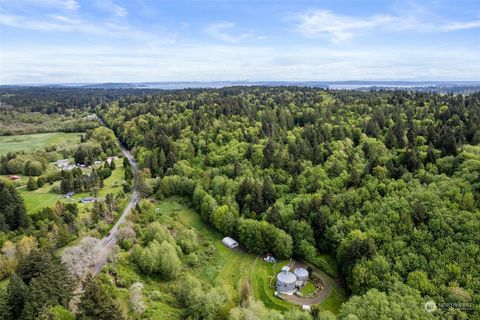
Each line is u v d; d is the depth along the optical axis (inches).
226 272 3572.8
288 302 3112.7
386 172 4301.2
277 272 3560.5
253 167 5236.2
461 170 3855.8
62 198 4557.1
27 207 4190.5
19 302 2142.0
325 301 3127.5
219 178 4936.0
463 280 2704.2
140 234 3703.3
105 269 2928.2
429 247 3038.9
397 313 2449.6
